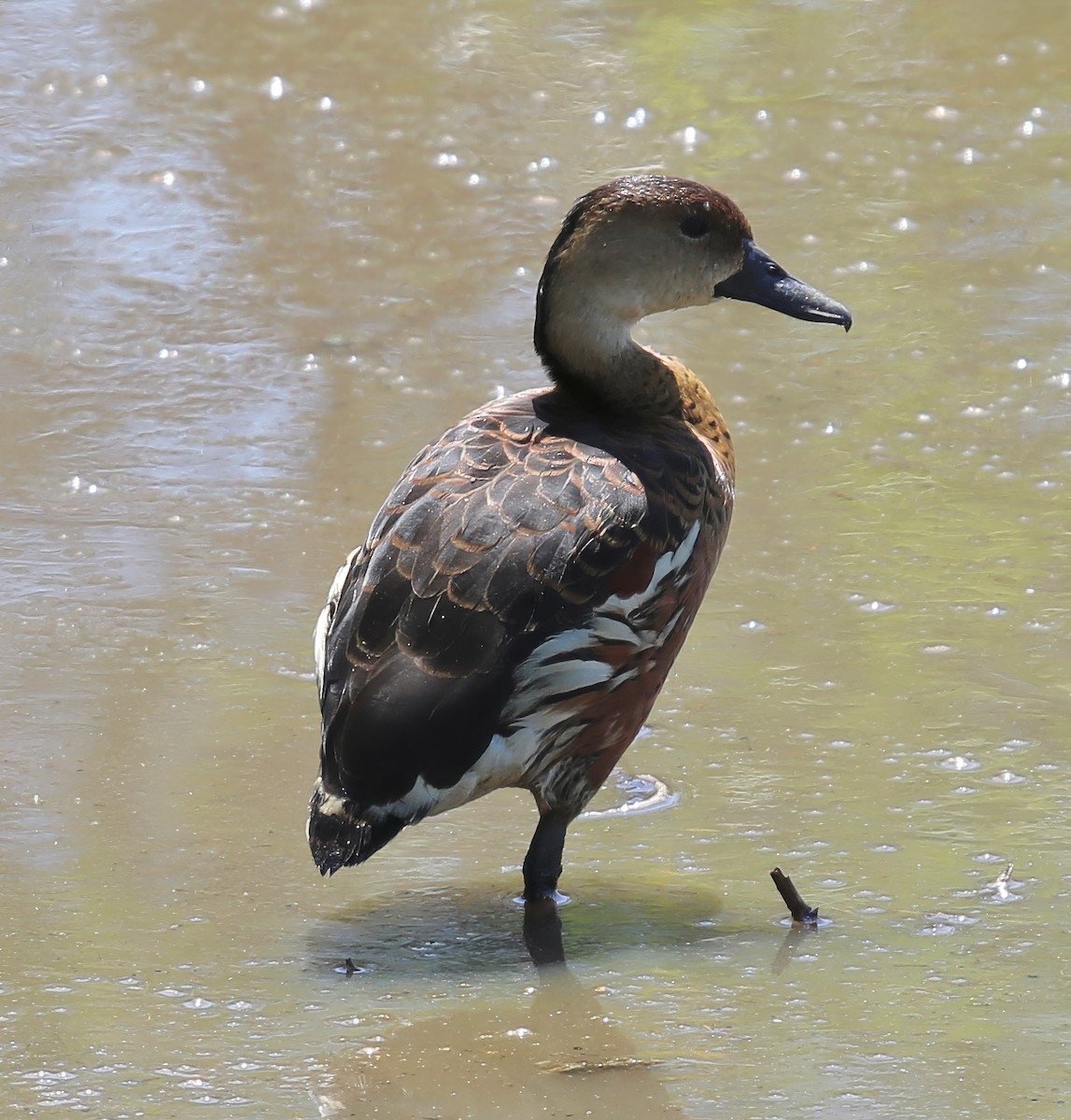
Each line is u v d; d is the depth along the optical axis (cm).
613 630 867
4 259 1645
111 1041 762
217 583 1209
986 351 1483
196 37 2041
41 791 977
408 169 1784
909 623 1143
